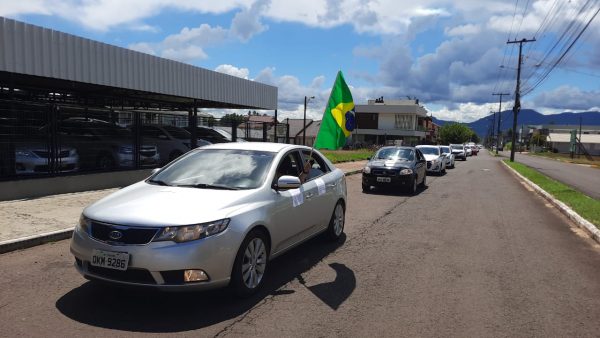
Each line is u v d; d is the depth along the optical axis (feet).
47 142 34.68
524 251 23.16
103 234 13.88
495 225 30.35
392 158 50.70
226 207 15.05
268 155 19.22
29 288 16.02
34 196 33.27
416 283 17.66
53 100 72.33
